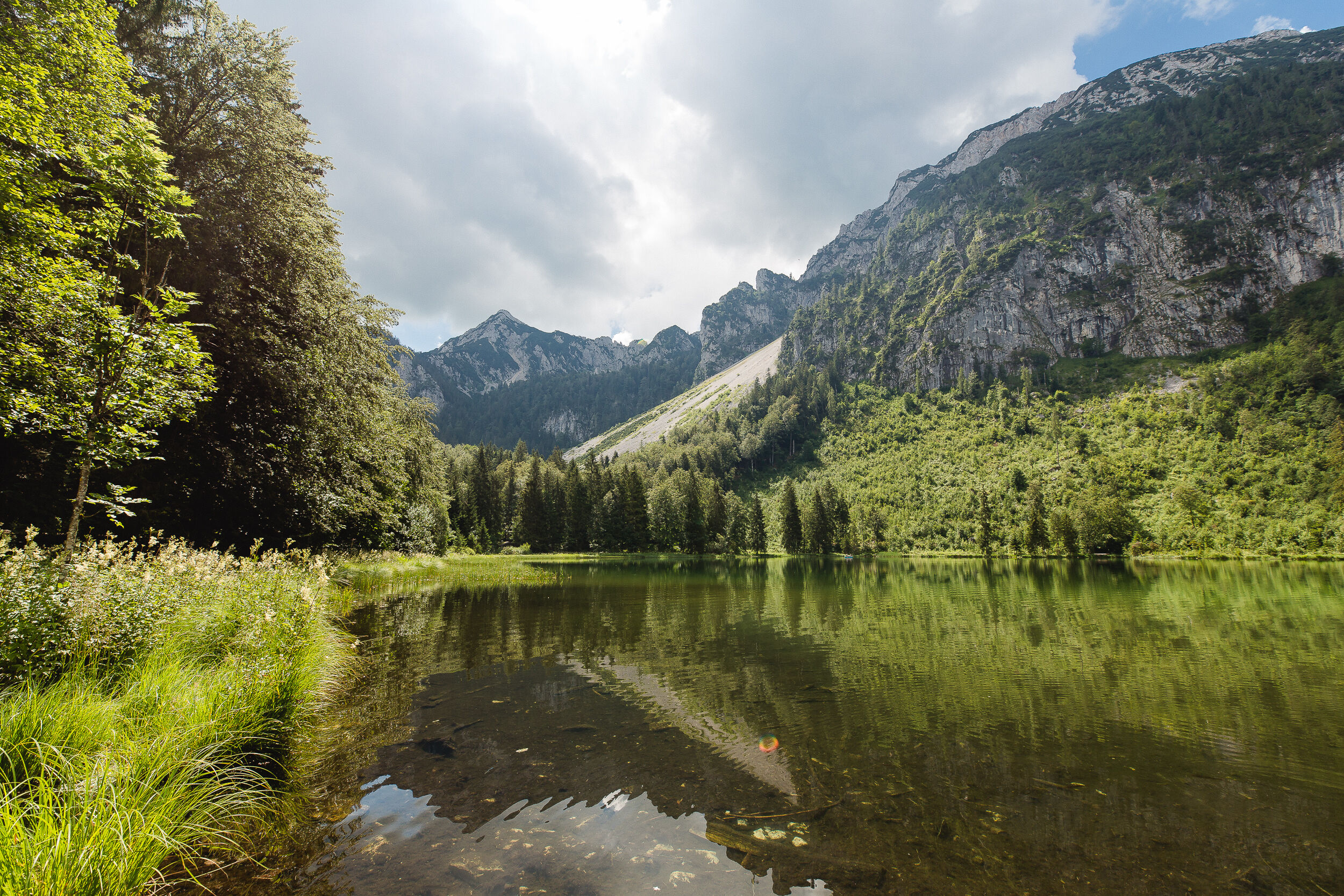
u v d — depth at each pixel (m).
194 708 4.55
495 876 3.34
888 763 5.59
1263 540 60.09
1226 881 3.57
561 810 4.35
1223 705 7.70
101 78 7.73
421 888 3.16
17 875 2.56
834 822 4.32
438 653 10.43
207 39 13.89
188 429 13.02
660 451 168.75
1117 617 16.70
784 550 86.94
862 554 85.75
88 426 6.75
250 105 14.02
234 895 3.03
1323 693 8.34
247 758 4.68
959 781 5.16
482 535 72.69
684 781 5.03
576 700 7.52
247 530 16.36
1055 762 5.68
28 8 7.19
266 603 7.38
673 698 7.79
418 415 25.56
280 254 14.20
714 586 27.94
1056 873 3.64
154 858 3.00
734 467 151.75
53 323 6.76
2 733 3.47
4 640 4.55
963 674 9.43
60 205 9.70
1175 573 38.91
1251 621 15.83
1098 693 8.27
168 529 13.01
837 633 13.65
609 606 18.78
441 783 4.80
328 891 3.09
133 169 7.86
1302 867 3.74
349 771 5.00
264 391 14.25
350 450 17.69
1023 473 106.69
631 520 79.31
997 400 147.00
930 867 3.68
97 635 5.05
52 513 10.55
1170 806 4.69
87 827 2.89
